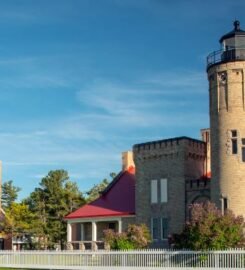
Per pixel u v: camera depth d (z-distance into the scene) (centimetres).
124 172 6825
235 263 3734
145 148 5838
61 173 8356
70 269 4631
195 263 3931
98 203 6438
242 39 4881
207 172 5778
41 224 7844
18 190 10338
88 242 6153
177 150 5547
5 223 7550
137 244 4738
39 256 4884
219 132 4853
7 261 5091
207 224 3959
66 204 8206
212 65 4978
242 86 4797
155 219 5631
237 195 4681
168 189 5578
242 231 4044
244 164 4722
